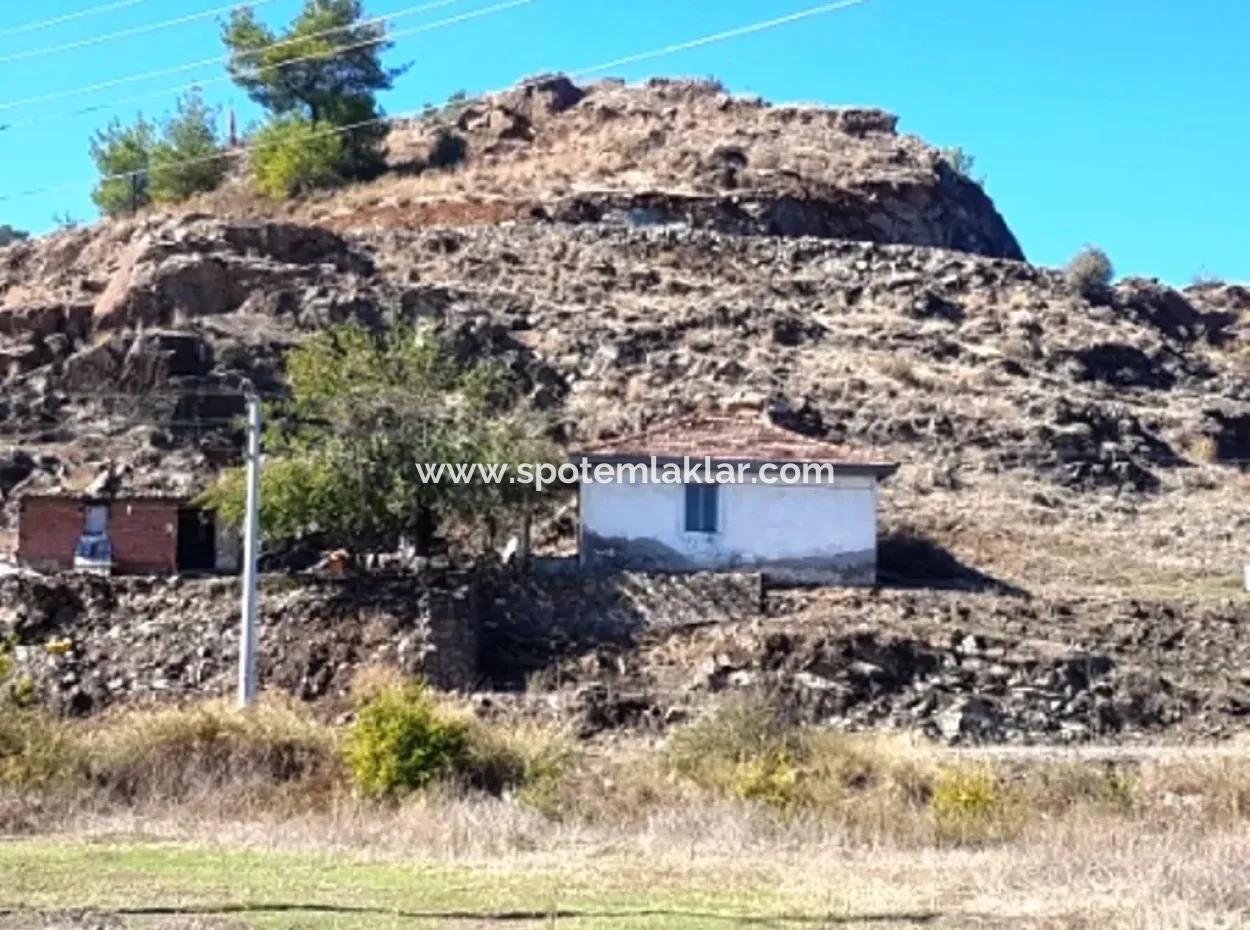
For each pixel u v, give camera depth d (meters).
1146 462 64.12
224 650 40.97
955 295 77.06
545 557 48.12
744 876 21.70
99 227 72.56
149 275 63.81
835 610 43.50
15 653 40.78
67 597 42.53
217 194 93.69
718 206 85.88
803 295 74.75
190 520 47.47
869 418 62.53
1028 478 60.66
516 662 41.75
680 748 30.86
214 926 17.81
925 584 49.50
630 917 18.53
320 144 91.81
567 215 83.38
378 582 41.84
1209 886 20.47
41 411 58.34
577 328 66.81
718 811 26.45
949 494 58.50
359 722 30.00
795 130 98.94
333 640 40.69
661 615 43.28
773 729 31.23
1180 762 31.17
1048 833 25.59
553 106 101.38
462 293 68.00
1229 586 50.81
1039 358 71.75
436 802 27.27
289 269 65.69
